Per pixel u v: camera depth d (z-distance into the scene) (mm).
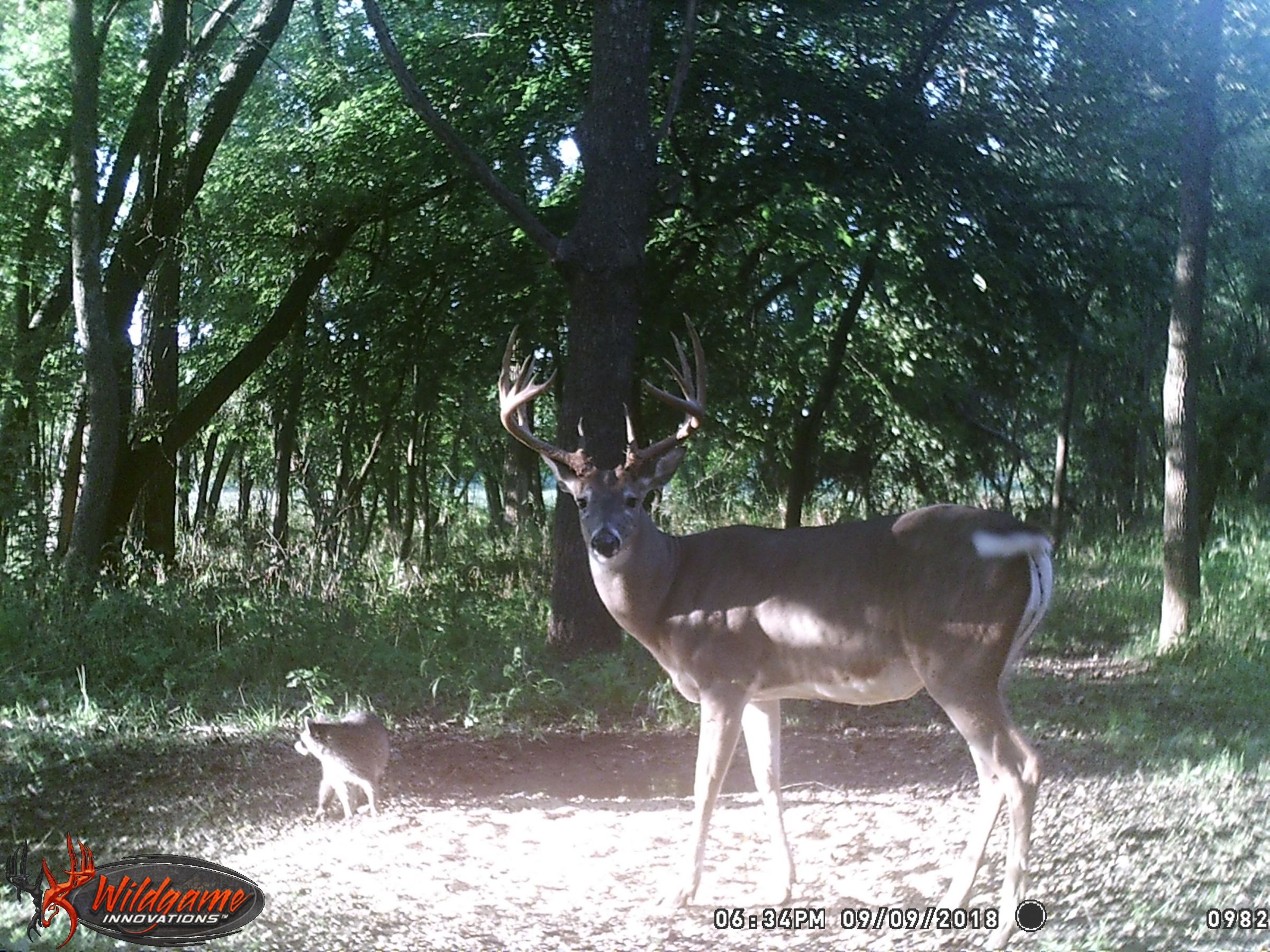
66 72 13625
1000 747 5215
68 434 17625
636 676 10695
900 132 13750
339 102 16141
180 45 13758
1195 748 8078
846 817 7148
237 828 7047
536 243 11609
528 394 6367
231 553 15781
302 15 17781
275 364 17922
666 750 9281
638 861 6316
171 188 14375
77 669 10242
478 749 9211
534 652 11609
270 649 11133
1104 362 19328
